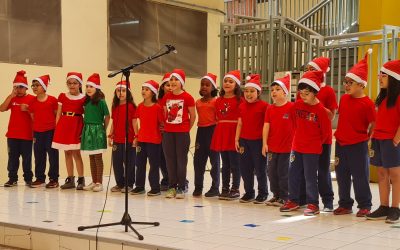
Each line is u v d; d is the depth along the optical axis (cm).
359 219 397
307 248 301
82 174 581
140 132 532
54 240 358
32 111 592
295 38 739
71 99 571
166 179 568
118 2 793
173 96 516
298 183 433
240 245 308
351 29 894
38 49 706
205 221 388
